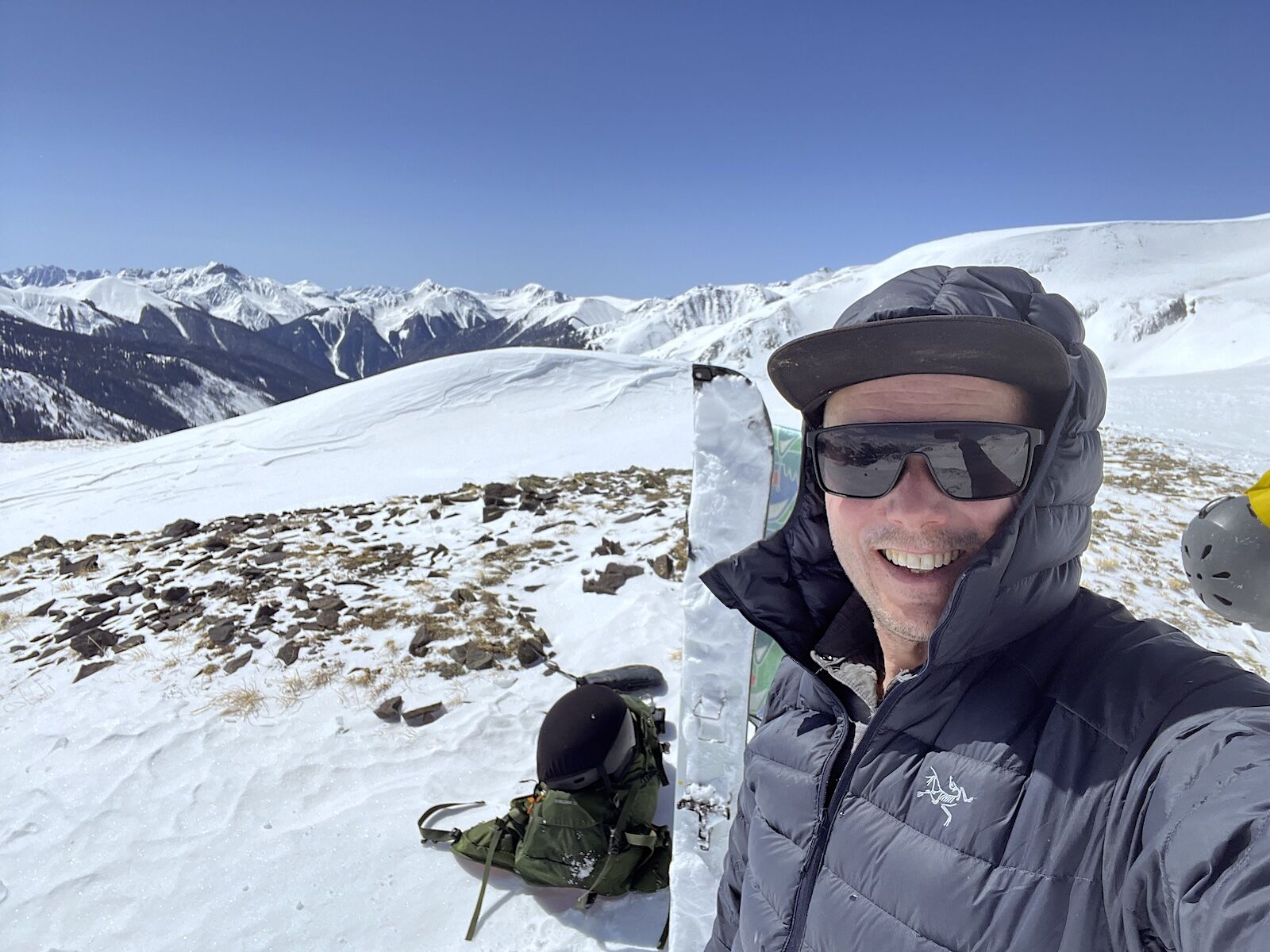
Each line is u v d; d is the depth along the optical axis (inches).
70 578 464.4
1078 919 39.6
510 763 242.1
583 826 181.0
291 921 181.9
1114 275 7313.0
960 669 48.9
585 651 316.5
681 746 142.9
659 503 557.9
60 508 950.4
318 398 1679.4
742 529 142.2
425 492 873.5
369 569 428.5
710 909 134.3
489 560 434.9
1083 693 44.2
